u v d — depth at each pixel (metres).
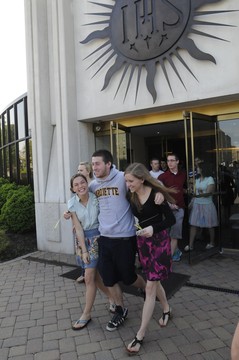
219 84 4.76
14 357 2.84
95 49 5.84
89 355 2.81
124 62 5.51
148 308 2.87
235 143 5.26
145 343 2.92
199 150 5.07
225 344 2.87
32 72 6.38
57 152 6.12
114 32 5.57
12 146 10.80
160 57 5.14
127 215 3.07
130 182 2.85
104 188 3.08
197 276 4.52
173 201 2.97
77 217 3.26
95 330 3.21
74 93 6.07
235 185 5.37
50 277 4.83
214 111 5.25
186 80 5.00
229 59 4.68
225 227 5.53
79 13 6.00
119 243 3.04
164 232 2.95
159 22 5.12
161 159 8.56
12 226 7.51
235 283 4.22
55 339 3.09
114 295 3.24
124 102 5.58
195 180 5.02
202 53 4.80
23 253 6.29
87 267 3.21
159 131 7.67
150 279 2.87
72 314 3.60
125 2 5.42
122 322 3.28
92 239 3.24
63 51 5.91
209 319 3.32
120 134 6.00
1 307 3.85
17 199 7.70
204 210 5.24
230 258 5.28
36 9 6.23
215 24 4.72
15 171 10.62
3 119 11.93
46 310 3.72
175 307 3.61
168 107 5.34
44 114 6.36
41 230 6.39
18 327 3.36
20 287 4.47
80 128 6.13
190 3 4.87
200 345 2.87
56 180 6.30
